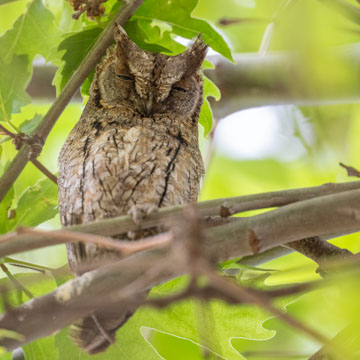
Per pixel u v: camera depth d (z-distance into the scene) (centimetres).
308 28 947
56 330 730
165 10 1178
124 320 868
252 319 1024
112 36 1105
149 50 1195
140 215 779
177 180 978
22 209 1082
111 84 1120
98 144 995
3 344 711
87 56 1083
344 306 762
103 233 776
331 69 948
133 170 965
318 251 952
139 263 692
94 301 632
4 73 1180
